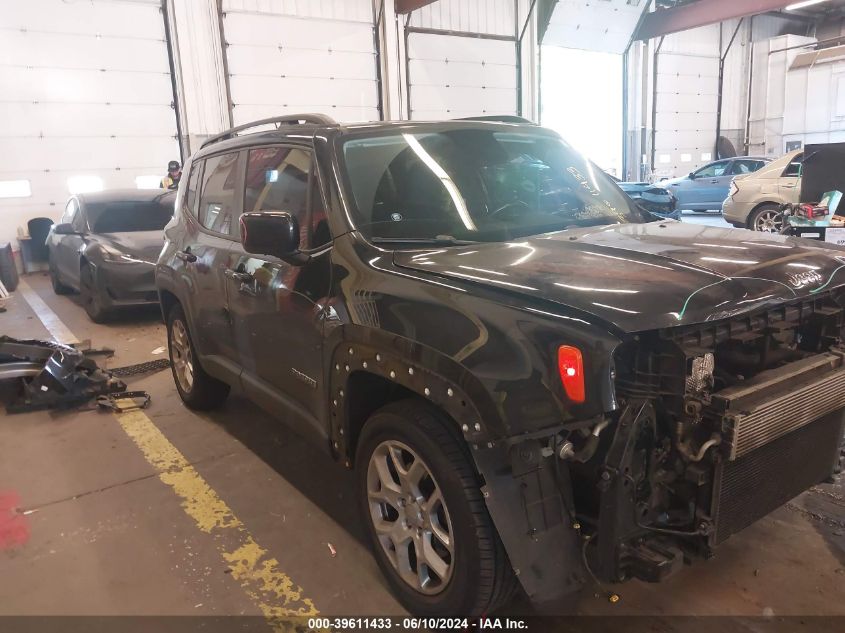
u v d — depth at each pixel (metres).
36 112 11.48
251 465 3.62
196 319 3.84
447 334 2.00
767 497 2.11
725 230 2.76
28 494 3.36
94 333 6.90
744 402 1.91
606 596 2.39
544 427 1.78
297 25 13.84
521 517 1.89
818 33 24.88
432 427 2.08
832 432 2.32
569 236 2.58
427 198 2.78
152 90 12.47
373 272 2.38
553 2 17.05
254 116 13.66
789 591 2.38
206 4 12.77
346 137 2.87
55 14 11.40
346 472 3.50
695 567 2.54
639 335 1.85
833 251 2.42
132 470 3.60
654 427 1.87
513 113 17.55
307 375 2.73
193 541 2.87
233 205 3.49
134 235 7.50
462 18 16.12
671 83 21.19
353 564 2.66
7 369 4.61
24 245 11.57
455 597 2.08
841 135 20.34
